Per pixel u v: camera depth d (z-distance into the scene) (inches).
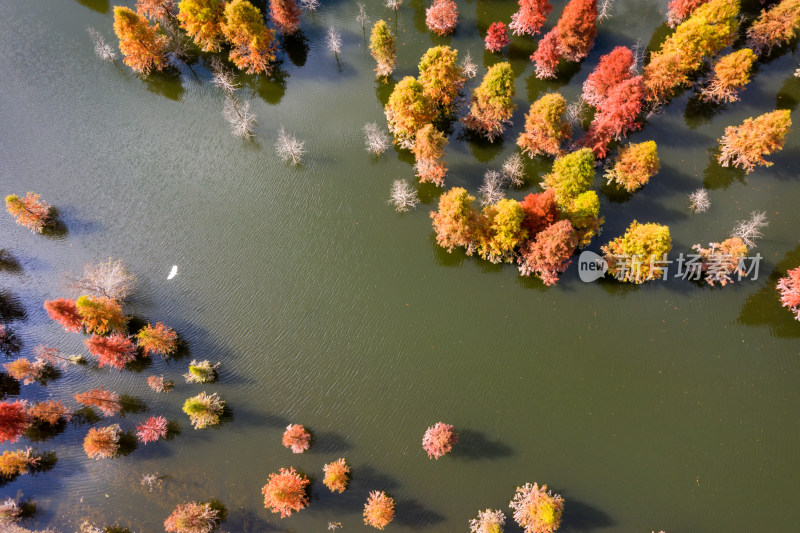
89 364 2100.1
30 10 2736.2
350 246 2204.7
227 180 2353.6
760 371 1952.5
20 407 1943.9
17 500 1955.0
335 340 2064.5
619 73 2162.9
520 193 2252.7
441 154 2151.8
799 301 1956.2
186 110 2532.0
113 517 1924.2
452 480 1884.8
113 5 2748.5
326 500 1888.5
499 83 2058.3
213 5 2373.3
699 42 2206.0
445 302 2097.7
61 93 2591.0
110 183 2378.2
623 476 1851.6
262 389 2020.2
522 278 2102.6
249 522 1883.6
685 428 1892.2
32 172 2417.6
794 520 1782.7
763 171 2230.6
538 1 2333.9
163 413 2025.1
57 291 2201.0
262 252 2217.0
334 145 2393.0
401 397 1979.6
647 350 1995.6
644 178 2116.1
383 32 2258.9
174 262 2223.2
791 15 2277.3
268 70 2559.1
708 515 1801.2
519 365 1994.3
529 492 1829.5
